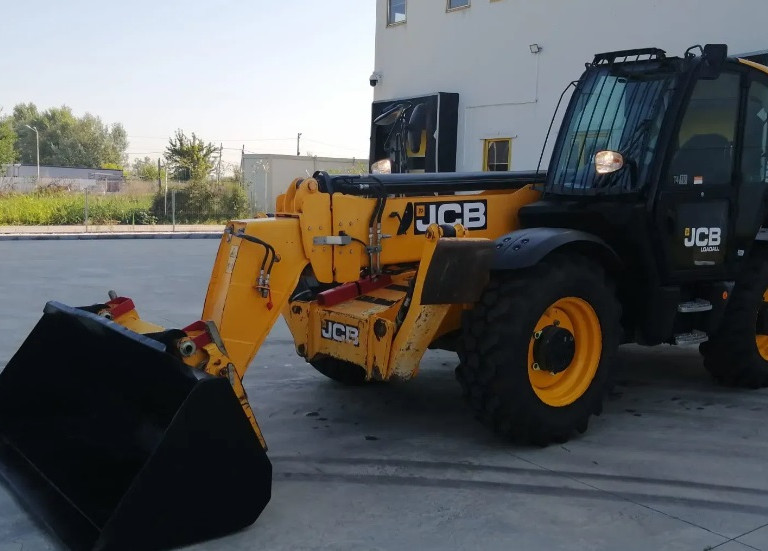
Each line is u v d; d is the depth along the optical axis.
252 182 26.83
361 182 4.40
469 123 11.71
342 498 3.58
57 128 83.81
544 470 3.93
